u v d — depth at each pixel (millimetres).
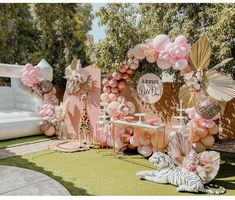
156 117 6641
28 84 7875
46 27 13305
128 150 6285
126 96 6789
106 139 6387
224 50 6391
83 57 13516
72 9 13891
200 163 4336
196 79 5000
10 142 6949
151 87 5816
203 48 4992
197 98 5086
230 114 7203
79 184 4258
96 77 6703
